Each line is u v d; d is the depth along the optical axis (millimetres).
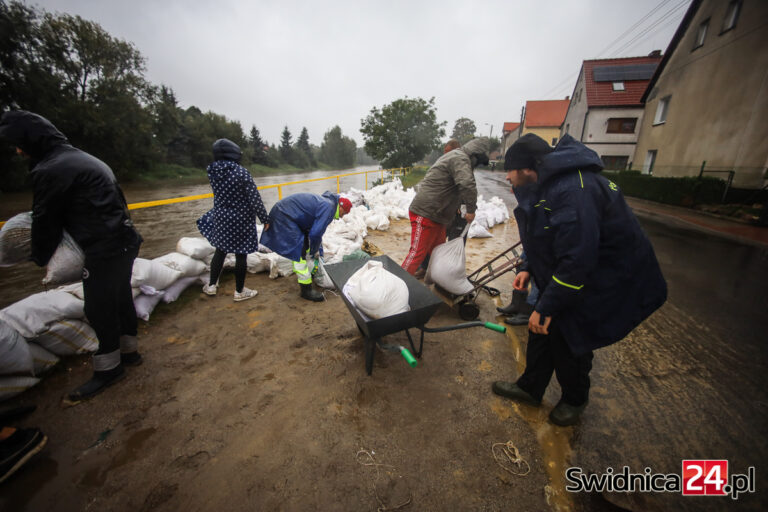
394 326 2150
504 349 2725
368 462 1692
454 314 3295
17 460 1551
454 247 3094
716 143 11453
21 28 19219
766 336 3111
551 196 1583
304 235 3334
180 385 2207
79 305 2383
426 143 26656
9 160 16172
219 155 2939
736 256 5770
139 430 1853
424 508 1484
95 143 23375
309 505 1480
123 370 2234
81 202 1777
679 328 3236
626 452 1812
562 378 1886
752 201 9703
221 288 3713
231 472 1624
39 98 20031
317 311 3258
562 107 36688
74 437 1796
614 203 1545
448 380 2330
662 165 14391
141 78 26391
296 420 1945
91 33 22797
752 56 10258
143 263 2998
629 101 21500
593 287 1634
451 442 1826
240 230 3062
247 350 2609
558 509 1498
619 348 2869
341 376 2334
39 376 2205
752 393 2320
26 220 1945
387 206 8547
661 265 5211
